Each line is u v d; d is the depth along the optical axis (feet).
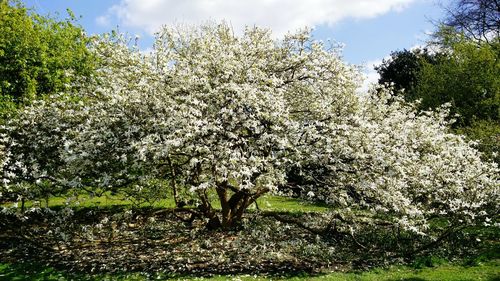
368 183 38.78
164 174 46.16
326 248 44.24
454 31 119.65
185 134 35.83
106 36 48.78
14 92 65.00
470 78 96.58
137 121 40.22
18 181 46.65
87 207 61.16
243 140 38.09
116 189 44.52
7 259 42.27
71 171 43.06
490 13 120.88
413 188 43.09
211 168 38.32
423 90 103.91
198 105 38.55
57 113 46.91
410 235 46.50
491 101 90.38
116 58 46.24
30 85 64.23
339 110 46.73
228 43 50.57
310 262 40.60
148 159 40.57
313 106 43.42
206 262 40.22
